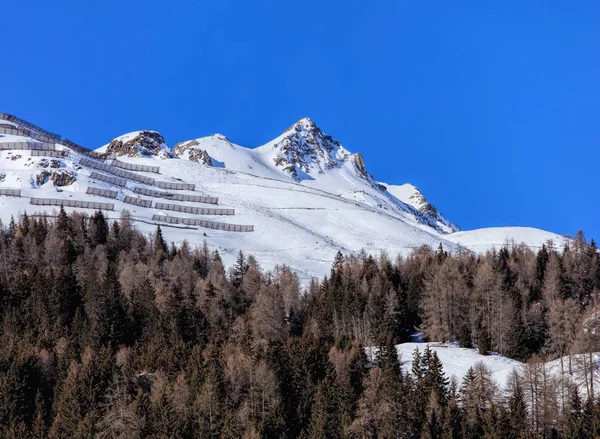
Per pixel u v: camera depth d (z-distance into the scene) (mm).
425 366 116500
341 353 121688
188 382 114562
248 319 150500
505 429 96812
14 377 117125
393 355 118562
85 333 141000
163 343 139250
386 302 150500
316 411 106625
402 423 101938
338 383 113438
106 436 104438
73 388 113250
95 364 119000
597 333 118000
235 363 117375
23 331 144500
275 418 106312
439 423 100125
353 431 101875
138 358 127062
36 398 116875
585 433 96500
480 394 105875
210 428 105188
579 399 101312
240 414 107812
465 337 138625
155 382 115938
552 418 101250
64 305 152000
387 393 106312
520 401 101688
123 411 106188
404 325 154250
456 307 147250
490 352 133750
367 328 144875
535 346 138375
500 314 139625
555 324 135250
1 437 109562
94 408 111125
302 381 115750
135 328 149125
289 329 150250
